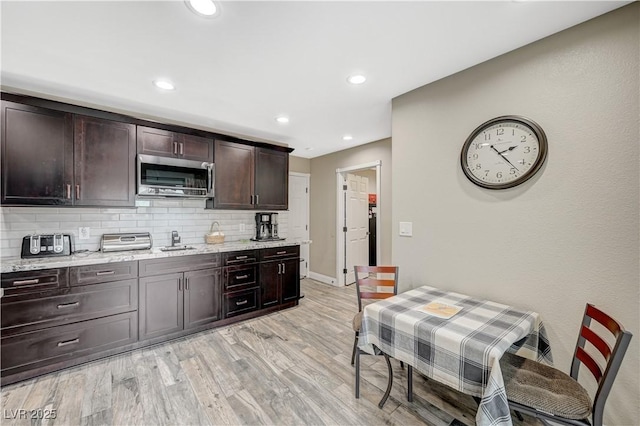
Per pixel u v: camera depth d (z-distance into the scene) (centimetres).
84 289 229
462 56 190
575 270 162
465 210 207
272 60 195
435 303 185
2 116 216
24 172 224
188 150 307
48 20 152
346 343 269
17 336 204
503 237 189
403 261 245
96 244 277
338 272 476
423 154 231
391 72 210
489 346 127
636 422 146
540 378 141
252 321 323
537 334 167
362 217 524
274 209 383
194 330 287
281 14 149
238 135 375
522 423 169
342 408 180
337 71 210
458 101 210
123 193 268
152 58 192
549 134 170
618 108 149
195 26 159
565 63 164
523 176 177
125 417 171
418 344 150
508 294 186
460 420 170
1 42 171
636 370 145
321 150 474
